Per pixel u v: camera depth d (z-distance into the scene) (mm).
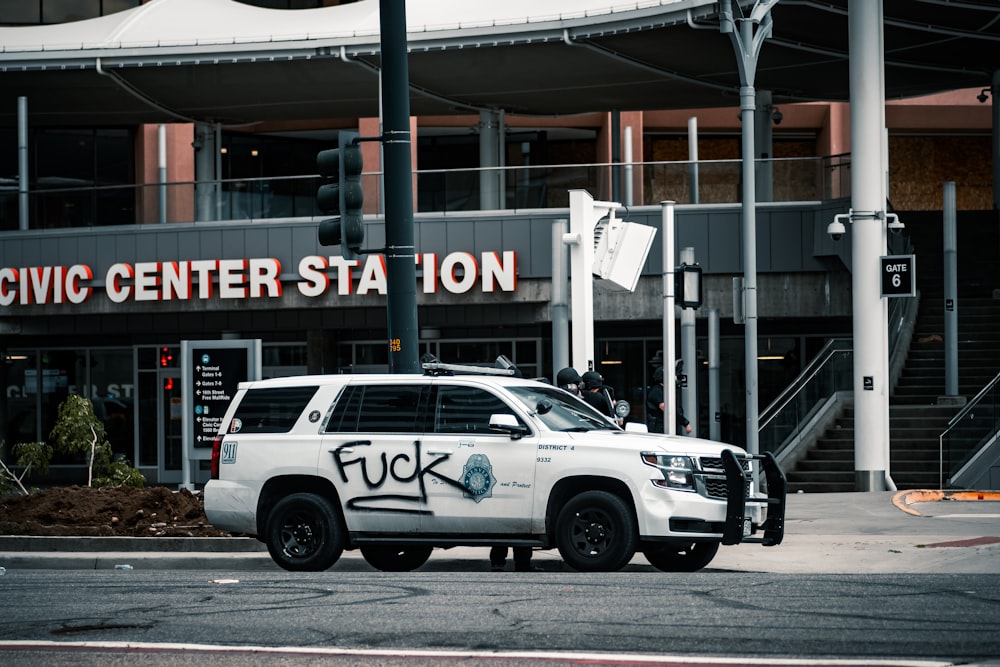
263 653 8477
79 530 17328
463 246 29281
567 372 17672
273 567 15305
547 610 9961
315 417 13961
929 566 13891
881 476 24531
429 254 29125
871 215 24609
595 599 10516
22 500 18516
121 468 22000
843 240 27594
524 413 13398
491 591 11133
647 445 13016
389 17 15969
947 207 27234
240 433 14234
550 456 13133
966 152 48094
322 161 15766
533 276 29031
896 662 7883
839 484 25312
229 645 8758
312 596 11023
